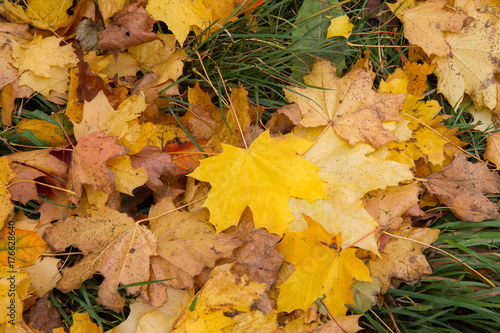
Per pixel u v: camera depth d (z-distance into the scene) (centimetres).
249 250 93
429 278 96
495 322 95
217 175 92
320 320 94
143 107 92
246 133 94
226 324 91
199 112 96
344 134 94
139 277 91
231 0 95
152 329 92
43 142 94
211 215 91
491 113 100
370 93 95
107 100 92
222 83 98
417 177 98
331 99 95
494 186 97
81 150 91
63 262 94
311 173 92
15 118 96
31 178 91
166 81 95
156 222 93
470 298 95
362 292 94
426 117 98
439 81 99
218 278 91
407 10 99
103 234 92
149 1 93
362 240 93
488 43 99
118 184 92
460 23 98
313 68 96
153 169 93
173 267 92
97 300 91
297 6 101
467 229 98
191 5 94
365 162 94
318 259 93
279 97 100
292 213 93
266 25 101
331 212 93
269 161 92
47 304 93
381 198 96
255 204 92
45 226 93
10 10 94
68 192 92
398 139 96
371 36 101
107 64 96
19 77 94
